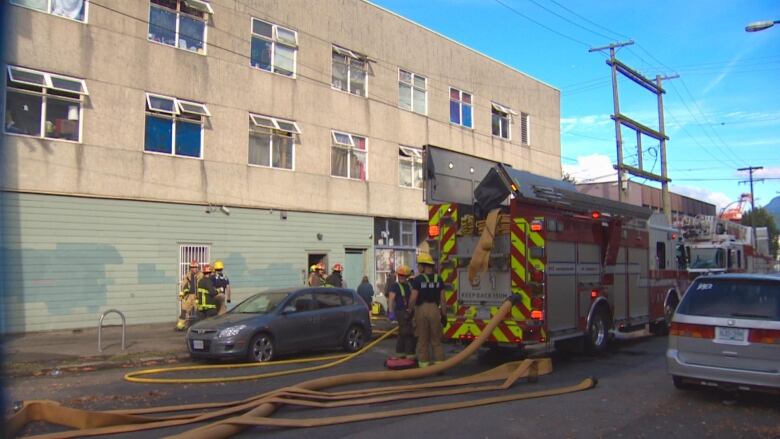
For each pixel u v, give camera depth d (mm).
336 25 22188
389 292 10648
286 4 20469
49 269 14828
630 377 9375
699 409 7195
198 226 17797
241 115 19000
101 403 7668
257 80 19500
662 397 7844
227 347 10742
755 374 7176
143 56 16781
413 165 25234
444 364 9461
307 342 12039
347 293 13414
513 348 11266
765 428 6410
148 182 16734
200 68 18016
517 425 6375
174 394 8258
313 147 21125
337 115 22062
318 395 7449
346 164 22391
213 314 14406
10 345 12820
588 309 11312
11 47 14438
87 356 11328
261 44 19766
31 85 14664
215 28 18453
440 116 26625
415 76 25672
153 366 11125
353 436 5941
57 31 15211
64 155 15195
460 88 27875
